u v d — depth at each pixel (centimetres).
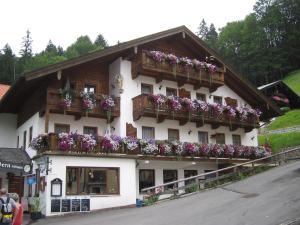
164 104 2614
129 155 2344
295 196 1684
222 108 2902
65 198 2089
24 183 2506
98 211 2139
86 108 2375
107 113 2475
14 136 2931
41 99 2381
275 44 8719
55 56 7731
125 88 2605
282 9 8988
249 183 2255
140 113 2522
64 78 2469
